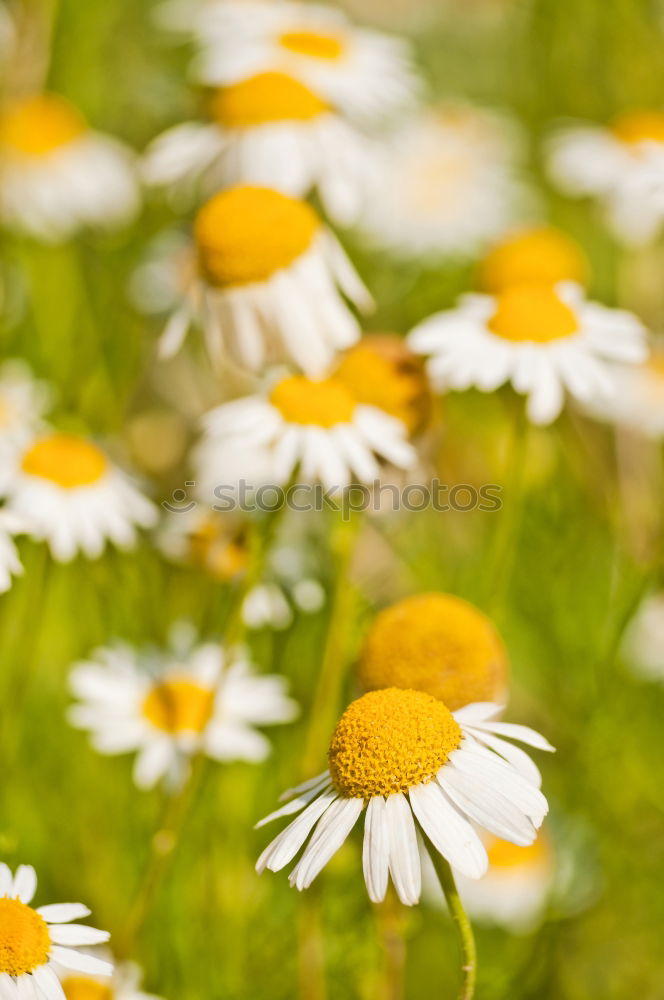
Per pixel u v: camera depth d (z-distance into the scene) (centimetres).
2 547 27
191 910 30
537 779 24
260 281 28
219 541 30
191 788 27
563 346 28
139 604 32
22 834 30
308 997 28
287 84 30
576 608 33
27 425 32
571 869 30
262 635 31
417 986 30
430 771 24
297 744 30
